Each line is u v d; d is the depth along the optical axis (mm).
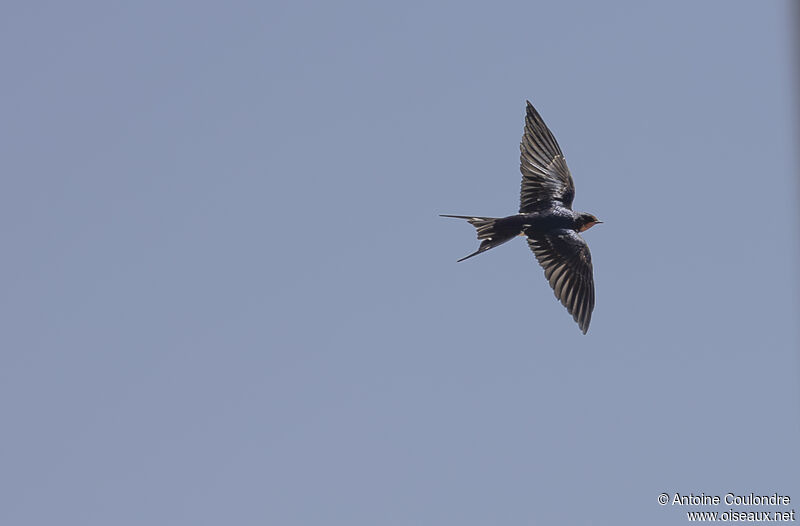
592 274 14062
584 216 14500
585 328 13828
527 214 14445
